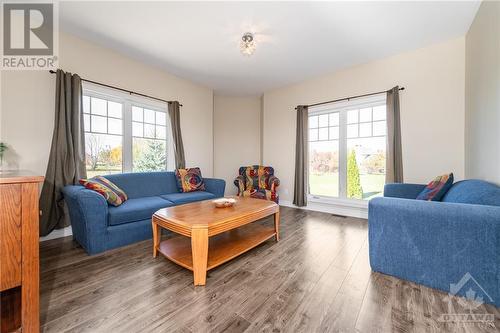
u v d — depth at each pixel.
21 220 0.96
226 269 1.75
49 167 2.32
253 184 4.06
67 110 2.40
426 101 2.79
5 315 0.99
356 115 3.49
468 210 1.32
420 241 1.47
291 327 1.13
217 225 1.65
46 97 2.36
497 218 1.22
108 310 1.26
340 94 3.51
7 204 0.93
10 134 2.15
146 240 2.36
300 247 2.21
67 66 2.50
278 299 1.37
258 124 4.93
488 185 1.49
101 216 2.02
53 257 1.94
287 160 4.21
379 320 1.18
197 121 4.11
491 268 1.25
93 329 1.12
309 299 1.36
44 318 1.19
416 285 1.49
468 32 2.42
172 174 3.38
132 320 1.18
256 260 1.92
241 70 3.49
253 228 2.57
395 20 2.25
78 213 2.03
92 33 2.49
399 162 2.90
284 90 4.24
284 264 1.84
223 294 1.42
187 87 3.92
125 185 2.76
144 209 2.35
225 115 4.88
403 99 2.95
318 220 3.22
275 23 2.30
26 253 0.98
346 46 2.77
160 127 3.65
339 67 3.39
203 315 1.22
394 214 1.57
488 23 1.87
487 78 1.90
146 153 3.45
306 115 3.86
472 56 2.28
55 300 1.34
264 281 1.57
